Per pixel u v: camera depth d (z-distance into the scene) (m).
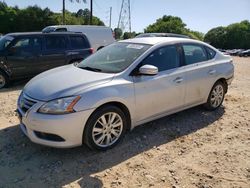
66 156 4.30
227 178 3.86
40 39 9.30
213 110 6.41
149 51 4.98
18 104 4.54
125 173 3.92
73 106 4.00
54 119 3.93
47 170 3.95
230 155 4.48
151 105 4.90
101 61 5.14
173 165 4.15
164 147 4.68
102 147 4.40
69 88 4.16
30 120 4.07
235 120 5.96
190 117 5.99
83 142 4.25
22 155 4.31
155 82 4.88
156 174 3.92
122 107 4.57
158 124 5.57
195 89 5.66
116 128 4.54
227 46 93.88
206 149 4.66
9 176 3.80
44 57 9.30
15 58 8.77
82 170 3.96
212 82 6.04
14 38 8.84
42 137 4.11
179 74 5.27
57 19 61.25
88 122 4.15
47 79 4.59
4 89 8.62
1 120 5.66
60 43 9.74
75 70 4.89
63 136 4.00
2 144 4.63
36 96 4.18
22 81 9.64
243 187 3.68
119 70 4.68
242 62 25.36
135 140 4.86
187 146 4.74
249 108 6.79
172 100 5.24
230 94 8.17
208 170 4.04
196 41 5.92
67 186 3.62
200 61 5.86
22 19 62.06
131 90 4.55
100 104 4.19
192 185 3.70
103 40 16.31
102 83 4.35
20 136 4.91
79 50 10.13
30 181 3.71
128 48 5.24
